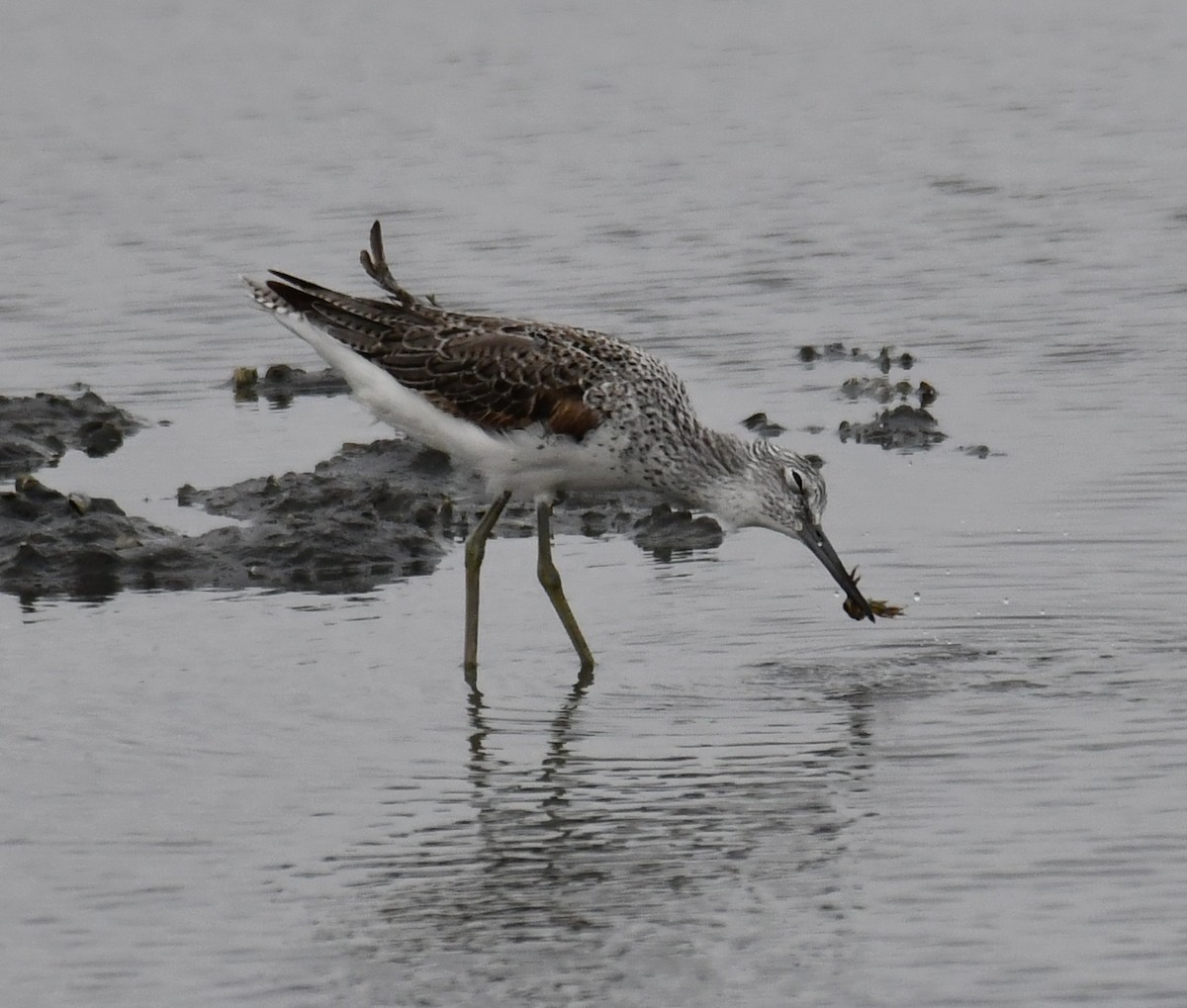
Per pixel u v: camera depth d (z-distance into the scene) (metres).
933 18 34.16
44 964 9.70
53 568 15.66
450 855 10.84
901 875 10.38
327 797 11.62
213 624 14.59
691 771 11.88
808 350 20.52
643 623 14.51
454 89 30.69
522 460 14.21
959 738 12.16
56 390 20.39
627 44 33.06
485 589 15.42
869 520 16.25
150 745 12.34
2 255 24.30
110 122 29.27
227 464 18.34
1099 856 10.45
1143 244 23.17
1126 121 28.11
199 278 23.38
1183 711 12.38
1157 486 16.47
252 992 9.44
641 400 14.16
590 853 10.81
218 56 32.38
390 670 13.70
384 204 25.62
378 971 9.61
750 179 26.34
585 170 26.84
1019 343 20.47
